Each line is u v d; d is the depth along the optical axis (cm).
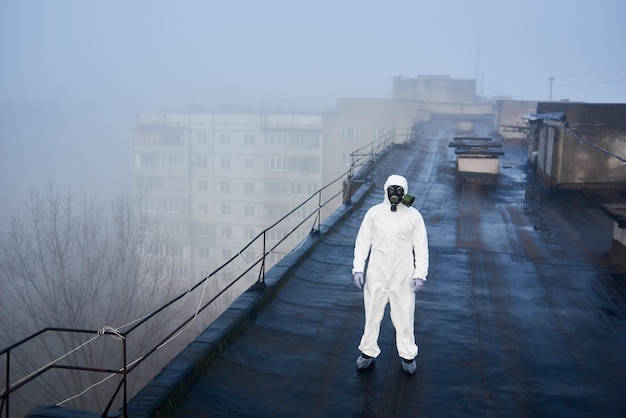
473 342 777
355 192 1989
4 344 2891
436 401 611
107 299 3497
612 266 1188
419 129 5150
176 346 3512
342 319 837
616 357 742
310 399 608
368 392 624
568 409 605
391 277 621
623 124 2088
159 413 535
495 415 587
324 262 1143
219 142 7444
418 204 1900
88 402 2786
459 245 1346
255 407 587
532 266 1180
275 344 740
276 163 7362
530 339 795
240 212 7500
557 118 2122
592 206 1889
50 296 3069
